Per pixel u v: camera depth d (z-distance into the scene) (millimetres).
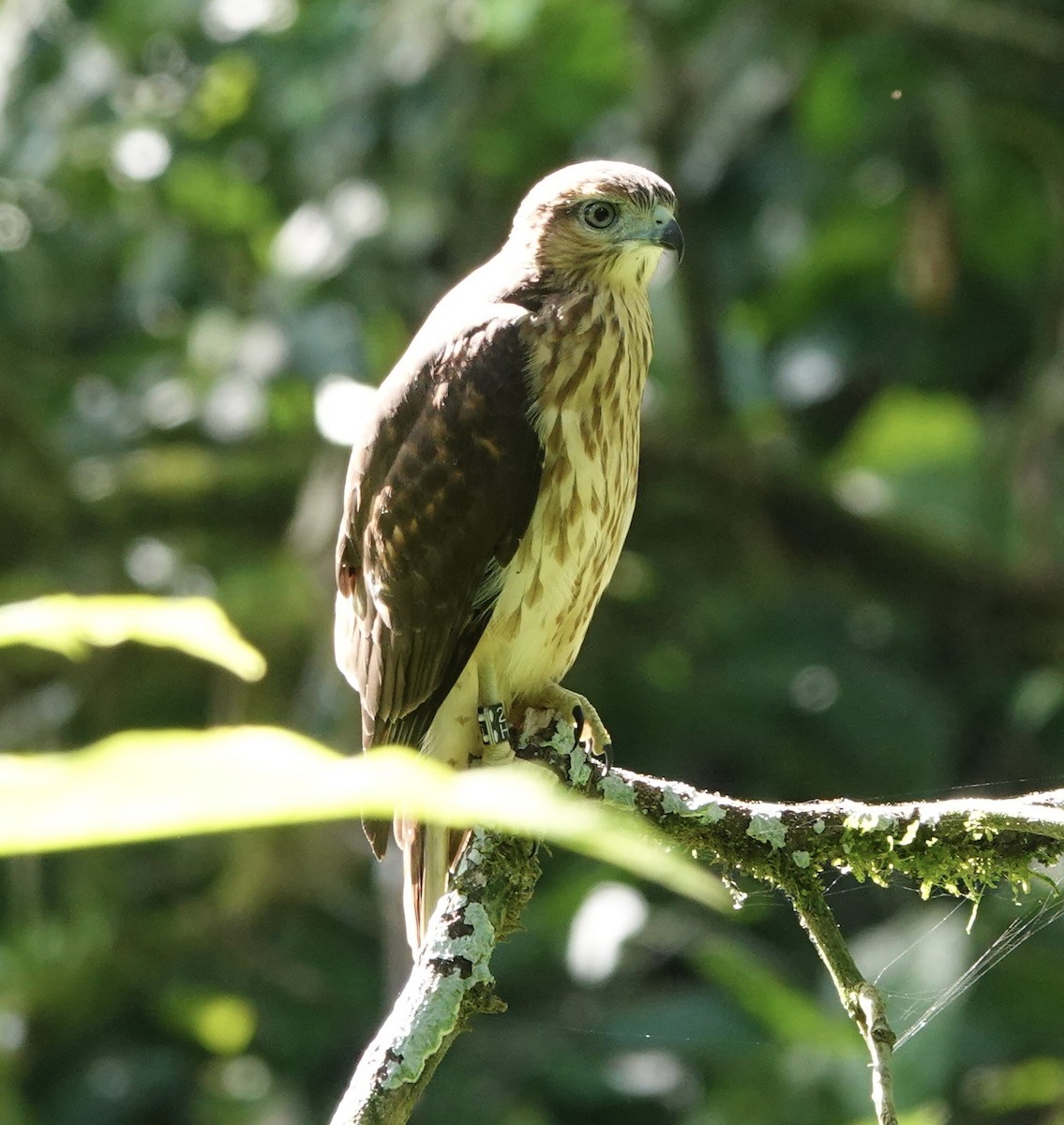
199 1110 11320
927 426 12781
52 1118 11367
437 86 11227
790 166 12945
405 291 11867
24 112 11375
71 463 11727
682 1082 10711
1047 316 12797
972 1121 9789
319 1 11492
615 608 12539
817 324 13438
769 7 12594
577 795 4855
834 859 4543
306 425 11719
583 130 12305
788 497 12297
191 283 11953
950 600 12414
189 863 12219
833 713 12438
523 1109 10422
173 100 11766
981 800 4438
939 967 7340
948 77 12141
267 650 11336
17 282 12062
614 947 9188
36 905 11055
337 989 11734
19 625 1233
